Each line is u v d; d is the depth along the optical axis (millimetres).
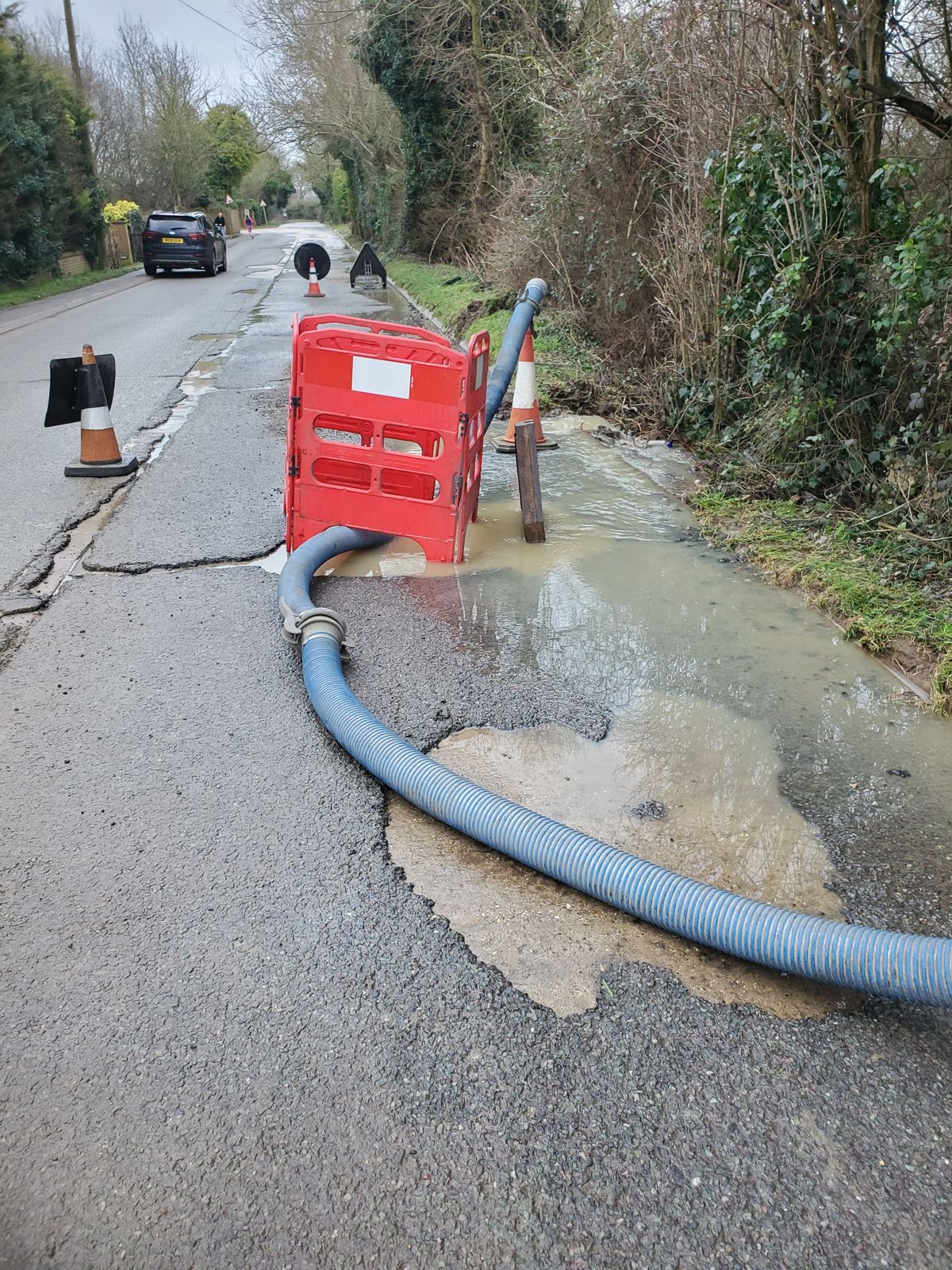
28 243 24906
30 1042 2135
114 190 42562
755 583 4930
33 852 2787
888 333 5406
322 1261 1684
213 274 27984
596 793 3109
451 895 2646
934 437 5152
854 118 5379
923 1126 1951
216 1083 2037
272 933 2475
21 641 4207
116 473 6793
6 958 2381
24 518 5895
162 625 4375
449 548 5094
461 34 19578
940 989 2135
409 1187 1815
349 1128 1933
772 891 2652
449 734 3461
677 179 7949
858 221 5582
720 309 6930
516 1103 1991
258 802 3051
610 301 9688
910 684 3877
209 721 3543
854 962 2230
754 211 6277
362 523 5066
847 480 5816
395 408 4855
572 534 5645
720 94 6648
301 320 4883
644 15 8914
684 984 2338
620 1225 1745
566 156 10484
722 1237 1724
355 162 35531
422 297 17766
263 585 4836
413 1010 2236
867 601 4418
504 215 15359
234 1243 1716
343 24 26172
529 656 4074
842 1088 2039
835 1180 1830
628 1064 2094
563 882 2666
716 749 3373
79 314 18406
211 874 2699
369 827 2928
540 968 2381
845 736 3473
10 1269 1669
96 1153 1881
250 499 6203
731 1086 2041
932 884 2678
